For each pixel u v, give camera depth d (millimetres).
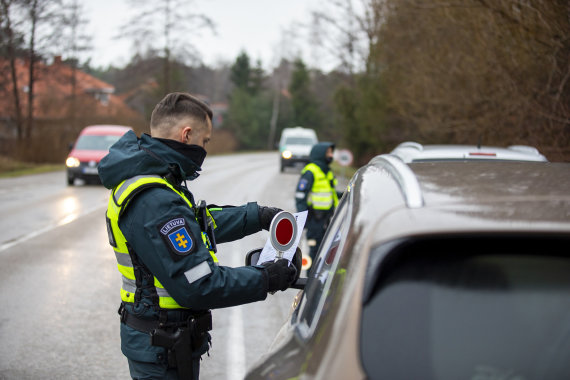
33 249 9000
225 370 4531
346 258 1670
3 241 9625
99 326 5531
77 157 18812
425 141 16891
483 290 1481
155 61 48281
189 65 49719
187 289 2168
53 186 18922
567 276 1480
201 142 2443
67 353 4879
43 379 4367
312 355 1545
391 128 21031
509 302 1466
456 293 1485
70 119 35125
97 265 7961
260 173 28078
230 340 5180
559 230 1461
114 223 2320
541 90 9188
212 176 25688
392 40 16531
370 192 1917
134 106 63062
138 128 40500
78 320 5695
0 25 30484
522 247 1513
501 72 9695
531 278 1484
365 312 1488
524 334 1435
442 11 10875
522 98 8992
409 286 1509
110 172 2312
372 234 1601
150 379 2338
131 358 2365
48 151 32781
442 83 12164
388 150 22172
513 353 1420
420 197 1725
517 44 8906
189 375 2361
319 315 1693
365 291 1505
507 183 1918
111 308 6074
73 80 38594
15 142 32906
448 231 1495
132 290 2375
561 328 1434
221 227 2734
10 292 6641
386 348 1438
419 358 1424
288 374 1595
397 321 1470
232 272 2238
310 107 81500
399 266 1539
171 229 2178
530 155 4797
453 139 15508
